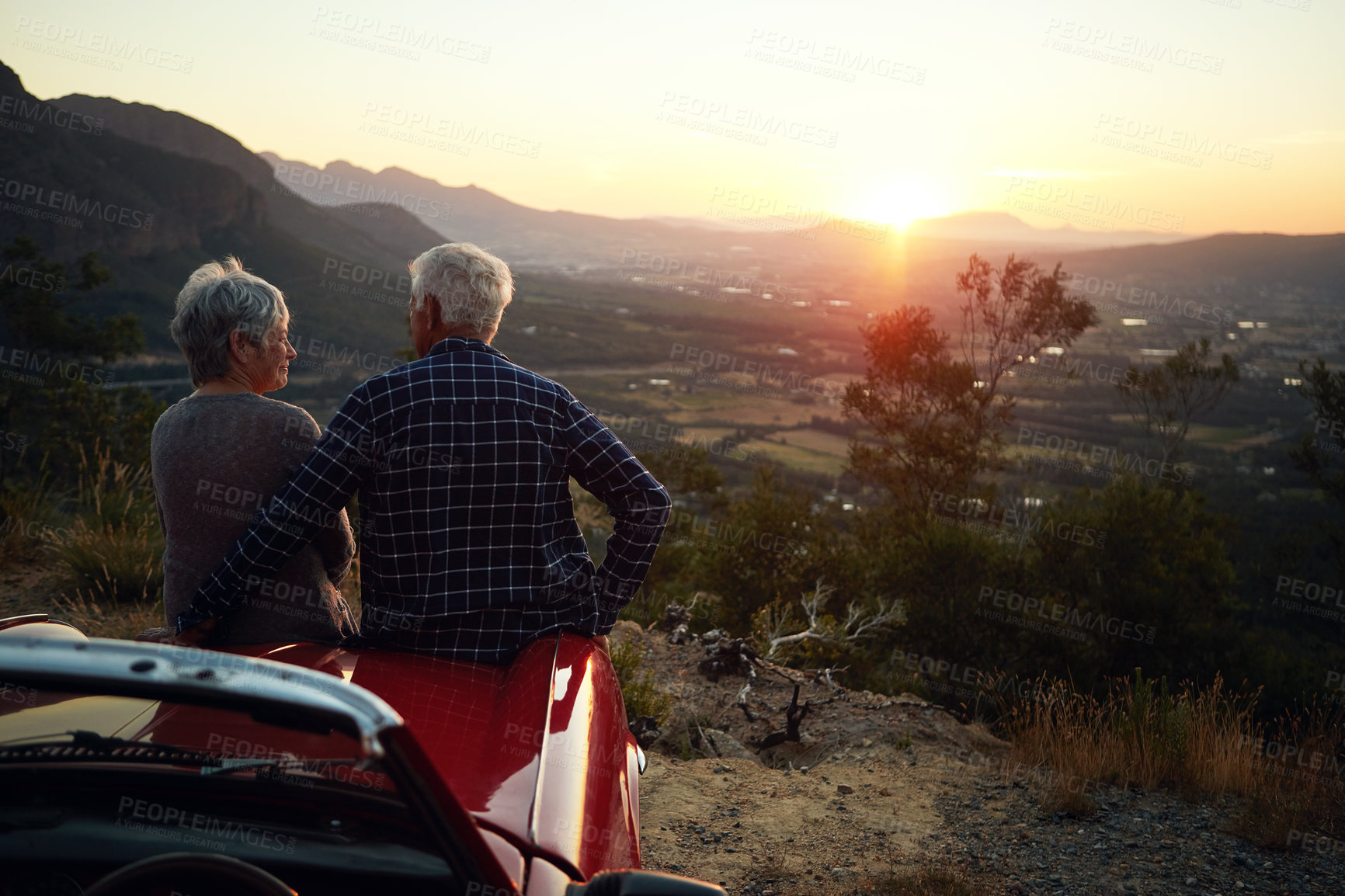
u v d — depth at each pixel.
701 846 3.56
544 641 2.12
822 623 9.20
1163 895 3.33
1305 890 3.40
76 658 1.15
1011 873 3.48
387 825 1.41
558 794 1.54
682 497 19.03
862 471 21.23
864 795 4.26
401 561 2.10
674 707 5.38
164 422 2.18
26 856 1.38
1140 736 4.93
